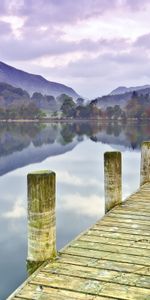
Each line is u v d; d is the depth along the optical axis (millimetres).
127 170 18391
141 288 3766
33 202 4262
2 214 10891
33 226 4297
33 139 42875
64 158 24656
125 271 4145
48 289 3732
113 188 6984
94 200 12211
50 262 4359
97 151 28453
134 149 28656
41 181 4215
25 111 135875
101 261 4410
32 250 4340
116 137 42250
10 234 9180
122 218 6242
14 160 24125
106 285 3820
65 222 9805
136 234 5406
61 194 13086
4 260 7652
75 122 120562
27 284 3834
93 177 16688
